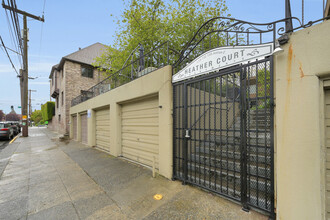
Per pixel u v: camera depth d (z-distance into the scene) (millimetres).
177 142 3703
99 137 7707
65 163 5395
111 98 6215
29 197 3115
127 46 9203
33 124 61156
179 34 8531
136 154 5184
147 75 4348
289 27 2205
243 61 2514
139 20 8578
